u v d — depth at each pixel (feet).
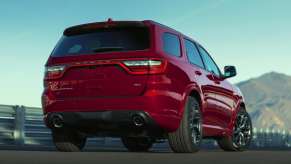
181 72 25.61
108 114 24.64
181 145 25.80
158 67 24.36
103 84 24.82
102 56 25.00
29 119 46.34
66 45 26.58
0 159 19.52
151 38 25.04
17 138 44.57
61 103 25.67
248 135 35.14
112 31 25.75
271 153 26.53
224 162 19.49
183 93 25.50
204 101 27.89
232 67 32.32
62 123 25.98
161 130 25.72
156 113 24.18
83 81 25.25
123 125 24.84
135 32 25.39
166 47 25.62
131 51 24.73
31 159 19.70
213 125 29.76
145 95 24.13
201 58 29.63
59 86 25.84
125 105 24.36
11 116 44.16
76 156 21.75
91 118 25.02
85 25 26.27
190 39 29.09
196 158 21.39
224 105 31.37
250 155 23.97
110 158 20.68
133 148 33.91
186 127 25.63
